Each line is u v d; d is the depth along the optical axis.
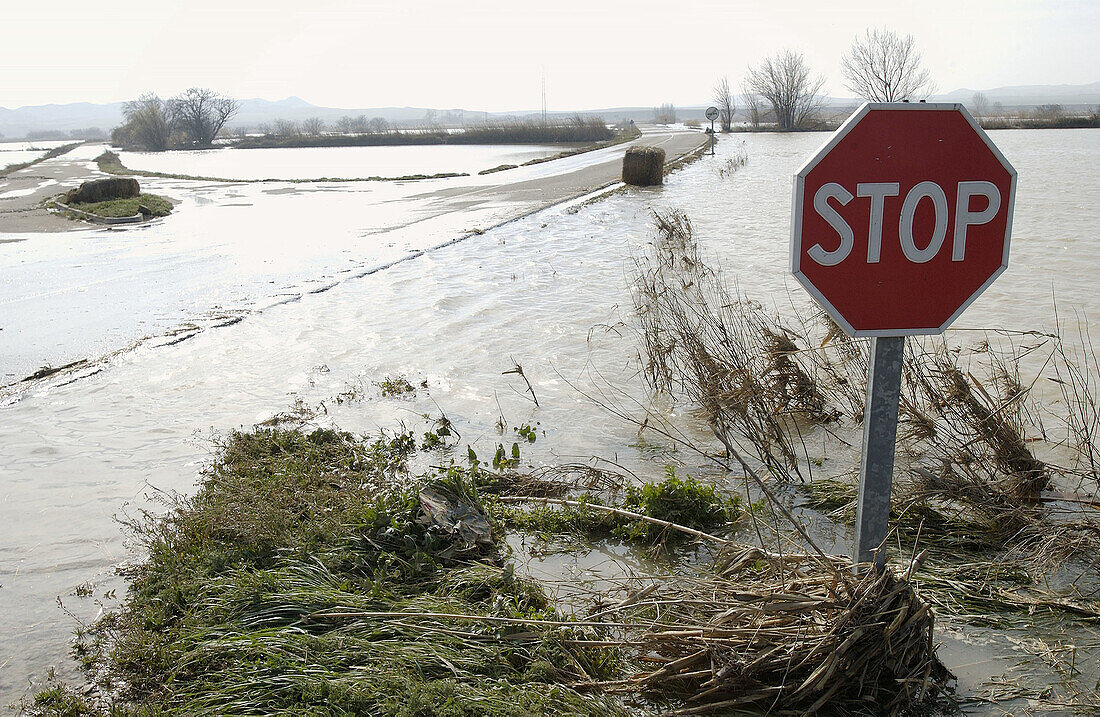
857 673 2.74
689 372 6.05
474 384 6.73
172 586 3.47
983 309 8.55
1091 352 6.89
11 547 4.14
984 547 3.86
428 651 2.93
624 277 10.84
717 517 4.18
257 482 4.53
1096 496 4.33
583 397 6.36
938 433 5.09
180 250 15.38
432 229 16.94
